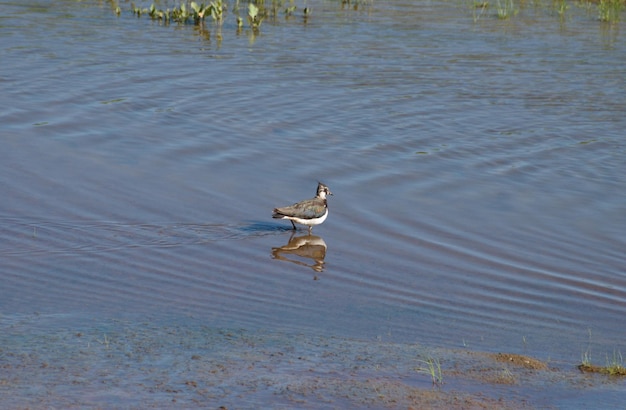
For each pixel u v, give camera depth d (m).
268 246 17.25
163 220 18.34
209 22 40.00
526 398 10.84
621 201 20.34
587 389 11.30
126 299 14.33
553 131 25.14
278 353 11.94
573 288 15.78
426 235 18.16
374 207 19.66
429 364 11.84
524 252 17.41
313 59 32.88
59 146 22.97
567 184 21.34
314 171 21.78
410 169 22.11
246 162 22.25
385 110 26.77
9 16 39.44
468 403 10.52
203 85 29.09
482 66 32.16
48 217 18.17
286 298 14.80
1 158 21.78
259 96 27.94
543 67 32.09
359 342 12.73
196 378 10.81
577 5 44.62
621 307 15.03
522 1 45.56
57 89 28.09
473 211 19.55
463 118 26.16
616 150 23.73
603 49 35.06
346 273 16.08
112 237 17.31
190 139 23.86
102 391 10.28
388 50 34.47
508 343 13.36
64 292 14.52
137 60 32.25
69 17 39.94
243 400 10.21
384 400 10.45
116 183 20.44
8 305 13.73
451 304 14.88
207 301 14.45
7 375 10.63
